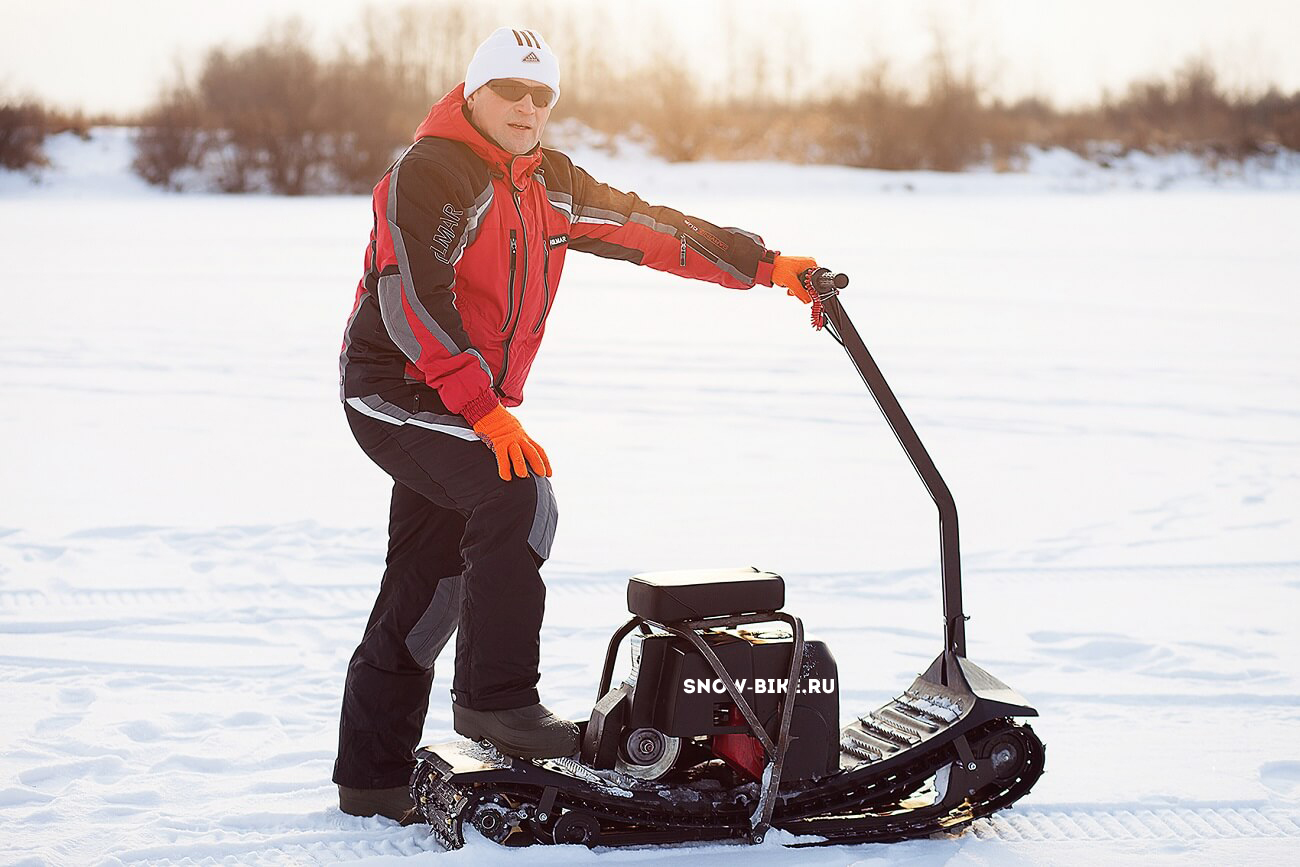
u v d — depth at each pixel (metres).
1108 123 60.88
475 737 2.77
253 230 26.39
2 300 14.07
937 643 4.28
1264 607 4.66
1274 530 5.74
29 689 3.73
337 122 50.34
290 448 7.33
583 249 3.10
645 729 2.81
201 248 21.81
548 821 2.72
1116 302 14.84
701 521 5.87
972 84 58.97
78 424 7.92
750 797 2.82
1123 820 2.96
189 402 8.69
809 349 11.34
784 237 24.62
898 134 55.72
